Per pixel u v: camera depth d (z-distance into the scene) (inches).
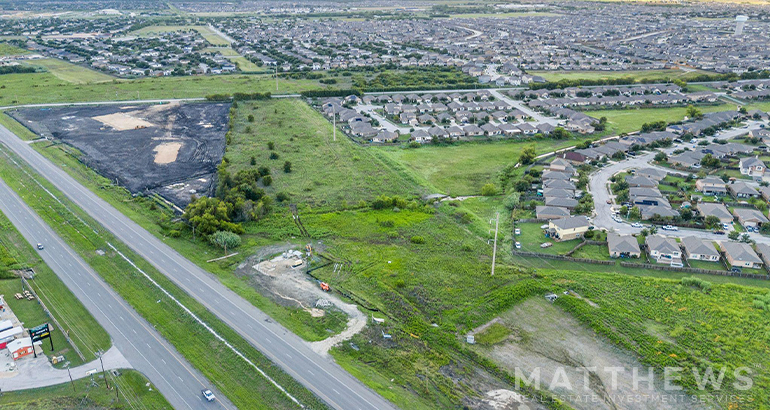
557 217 5816.9
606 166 7573.8
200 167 7460.6
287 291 4505.4
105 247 5226.4
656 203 6141.7
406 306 4303.6
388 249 5251.0
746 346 3804.1
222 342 3841.0
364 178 7101.4
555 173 7012.8
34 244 5285.4
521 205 6186.0
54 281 4643.2
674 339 3895.2
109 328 4023.1
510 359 3718.0
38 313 4195.4
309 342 3853.3
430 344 3860.7
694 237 5290.4
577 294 4456.2
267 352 3732.8
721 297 4409.5
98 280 4675.2
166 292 4446.4
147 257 5032.0
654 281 4645.7
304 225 5777.6
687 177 6943.9
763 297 4352.9
